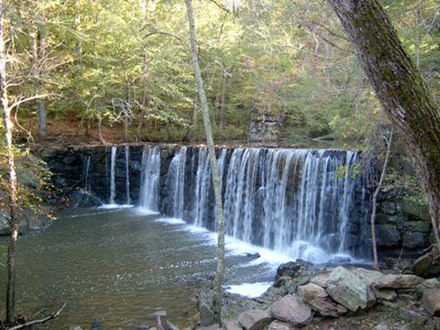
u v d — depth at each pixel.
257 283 8.19
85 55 17.16
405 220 8.75
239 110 22.61
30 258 9.94
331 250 10.16
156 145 16.73
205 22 17.34
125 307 7.12
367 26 2.94
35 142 17.94
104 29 17.27
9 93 13.35
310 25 9.62
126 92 19.88
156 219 14.63
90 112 19.30
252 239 12.14
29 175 9.70
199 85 6.09
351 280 5.30
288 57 13.18
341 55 8.70
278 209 11.55
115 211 15.81
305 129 19.31
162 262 9.62
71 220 14.12
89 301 7.41
